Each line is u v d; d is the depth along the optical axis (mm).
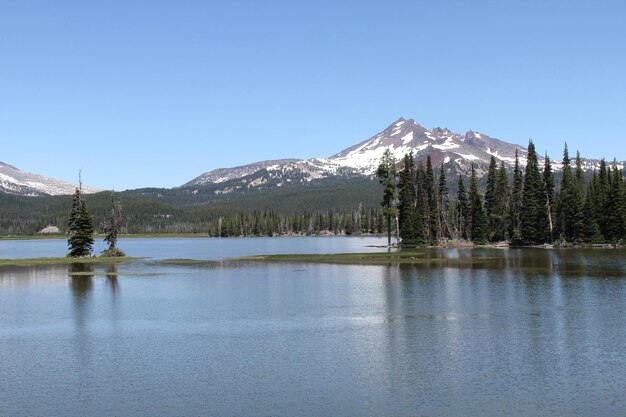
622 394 30016
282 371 34656
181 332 45938
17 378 34156
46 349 40969
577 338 41719
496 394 30188
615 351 38031
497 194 171625
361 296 63719
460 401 29250
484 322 47812
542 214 153750
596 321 47625
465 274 83750
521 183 165500
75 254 128625
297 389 31328
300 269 98562
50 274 92812
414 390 30938
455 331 44562
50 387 32375
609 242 144750
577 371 33812
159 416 27812
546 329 44781
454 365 35344
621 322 47094
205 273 93250
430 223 170250
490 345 39969
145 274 92312
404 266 99688
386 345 40469
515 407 28391
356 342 41500
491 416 27328
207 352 39312
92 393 31266
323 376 33562
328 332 45031
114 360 37719
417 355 37719
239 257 132500
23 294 69000
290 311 54875
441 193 183125
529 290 65750
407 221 155000
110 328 48000
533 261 103500
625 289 65750
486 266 95625
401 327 46438
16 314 55094
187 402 29609
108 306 59406
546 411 27859
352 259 117250
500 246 158250
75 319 52250
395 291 67188
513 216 162750
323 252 154625
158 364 36594
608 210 145625
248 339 43031
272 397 30141
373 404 28953
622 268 88500
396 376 33344
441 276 81875
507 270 88188
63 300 63844
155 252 170375
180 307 58281
